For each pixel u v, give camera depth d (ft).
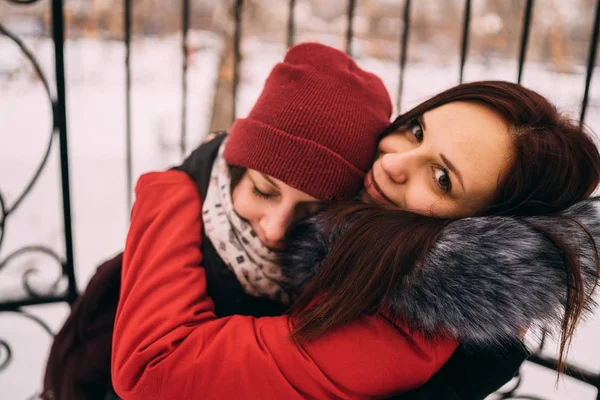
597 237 2.46
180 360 2.53
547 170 2.48
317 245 2.76
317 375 2.45
